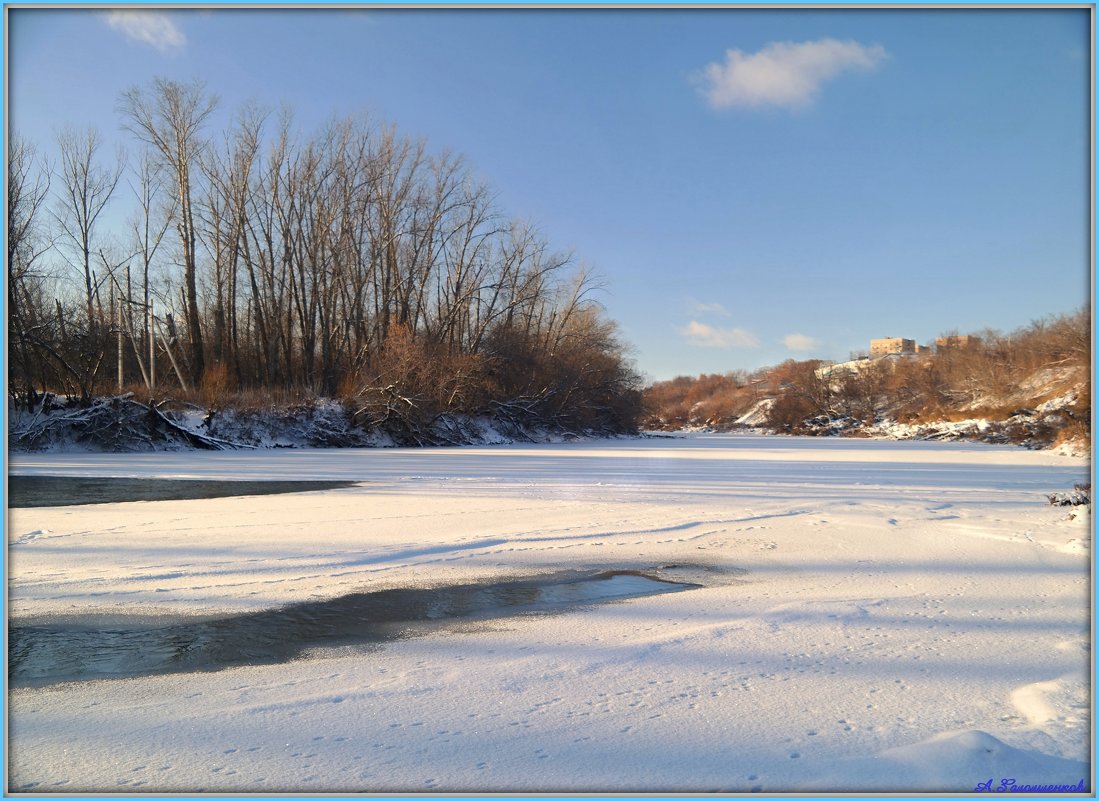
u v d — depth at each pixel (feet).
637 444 149.38
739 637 18.19
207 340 134.51
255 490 52.16
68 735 12.69
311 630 19.08
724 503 45.47
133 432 97.55
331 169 132.36
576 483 58.23
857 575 25.40
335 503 44.55
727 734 12.57
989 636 18.07
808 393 249.75
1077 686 14.43
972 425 173.58
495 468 74.69
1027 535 33.06
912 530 35.09
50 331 95.81
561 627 19.33
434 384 131.64
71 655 17.04
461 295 155.43
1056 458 99.40
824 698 14.17
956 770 11.02
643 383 194.59
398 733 12.67
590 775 11.14
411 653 17.21
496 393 146.41
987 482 60.95
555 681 15.23
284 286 133.80
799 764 11.46
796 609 20.80
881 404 237.04
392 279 144.87
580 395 165.37
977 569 26.17
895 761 11.38
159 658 16.87
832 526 36.47
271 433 111.55
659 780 10.99
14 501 45.24
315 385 135.13
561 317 180.86
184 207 118.83
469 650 17.42
